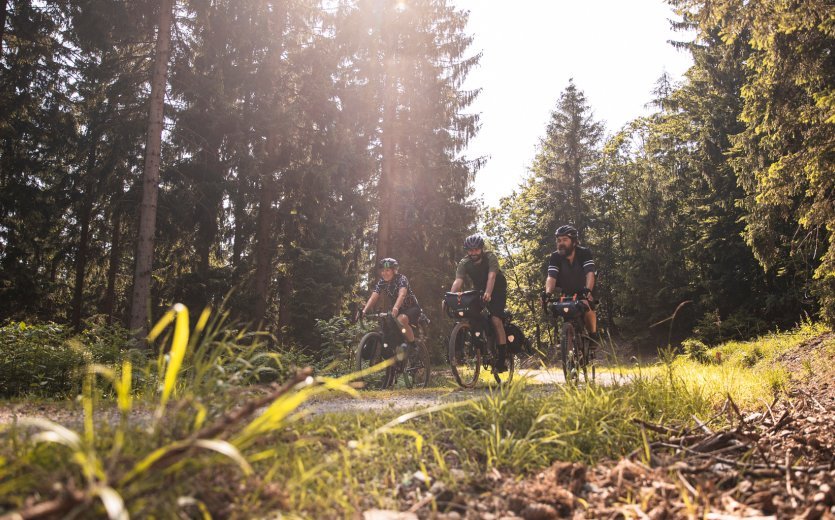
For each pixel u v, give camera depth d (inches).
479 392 230.4
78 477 69.6
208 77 736.3
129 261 971.9
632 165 1494.8
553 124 1523.1
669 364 188.5
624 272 1364.4
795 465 115.5
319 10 903.1
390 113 971.9
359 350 313.7
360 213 910.4
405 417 94.8
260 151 794.2
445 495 100.3
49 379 251.4
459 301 275.4
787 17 343.9
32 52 810.2
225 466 84.4
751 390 235.9
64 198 846.5
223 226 851.4
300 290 813.2
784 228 651.5
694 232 1253.7
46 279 770.2
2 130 769.6
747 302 1015.6
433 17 996.6
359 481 104.3
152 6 658.8
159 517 65.5
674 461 121.3
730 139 592.1
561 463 113.2
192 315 693.9
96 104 830.5
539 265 1535.4
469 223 1027.3
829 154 398.0
